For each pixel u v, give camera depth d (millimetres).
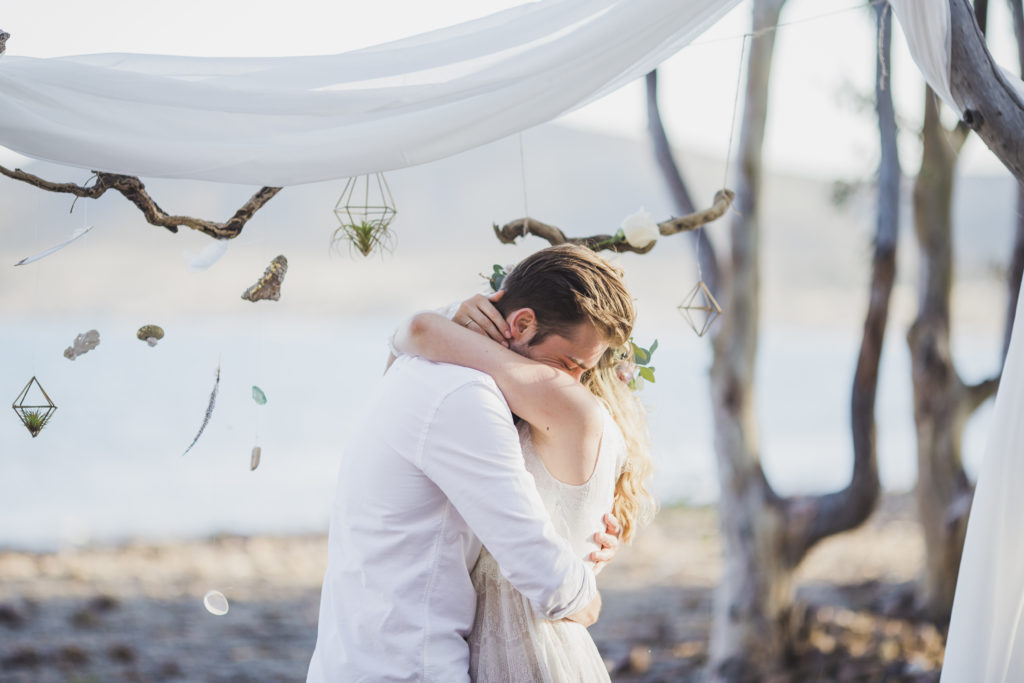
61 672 5559
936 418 5852
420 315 1654
